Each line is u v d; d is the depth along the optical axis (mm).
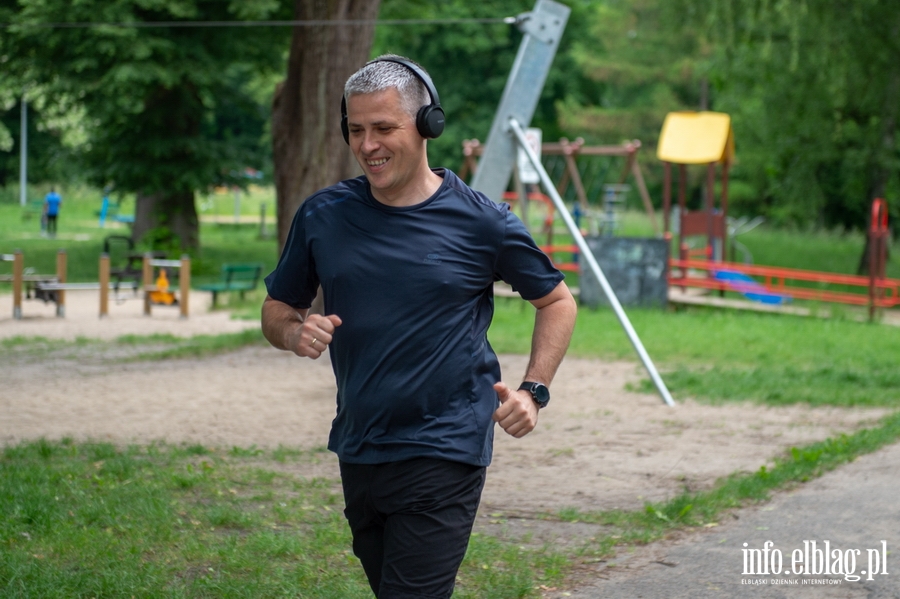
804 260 36031
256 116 36250
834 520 7012
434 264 3719
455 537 3748
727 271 27344
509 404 3672
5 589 5426
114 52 27594
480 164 16156
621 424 11078
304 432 10594
